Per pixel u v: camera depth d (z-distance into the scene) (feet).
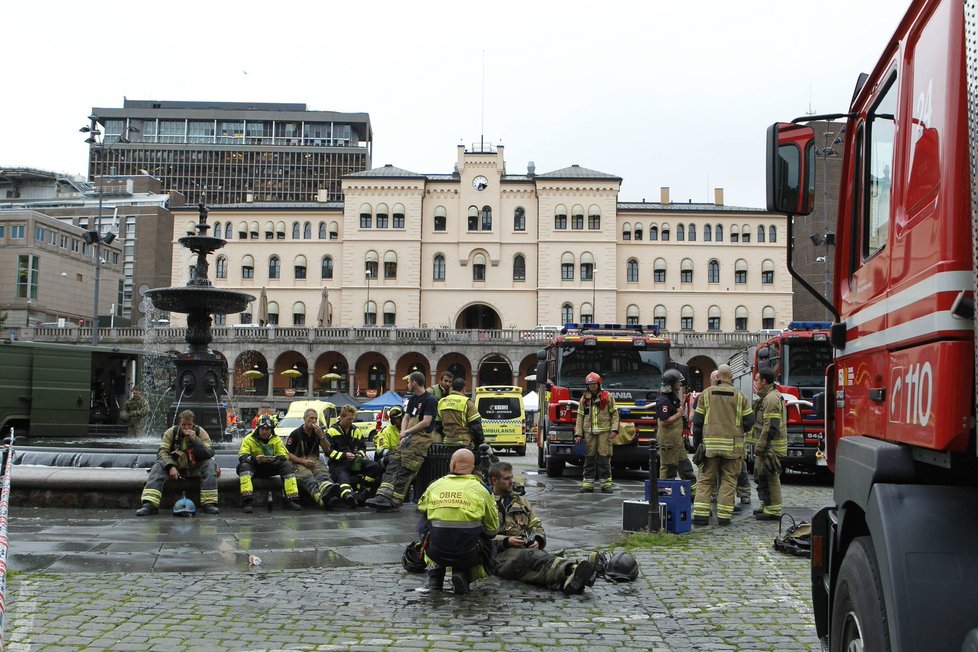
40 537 31.58
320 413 86.89
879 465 10.80
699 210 250.57
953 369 9.14
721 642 19.43
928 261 9.98
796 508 45.03
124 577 25.34
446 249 247.29
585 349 61.93
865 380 12.99
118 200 315.17
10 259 252.42
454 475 24.49
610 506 44.11
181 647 18.51
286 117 478.18
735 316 247.70
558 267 244.42
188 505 37.40
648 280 248.93
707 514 37.32
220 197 466.29
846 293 14.73
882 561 10.04
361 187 245.45
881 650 10.26
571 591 23.94
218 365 57.41
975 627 9.37
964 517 9.93
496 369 230.89
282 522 36.32
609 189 246.47
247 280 250.98
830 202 173.37
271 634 19.65
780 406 39.22
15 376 59.93
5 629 19.58
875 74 13.51
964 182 9.23
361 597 23.40
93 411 69.31
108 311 296.30
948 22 9.74
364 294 243.19
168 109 476.54
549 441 61.82
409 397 41.11
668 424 43.39
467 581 23.97
